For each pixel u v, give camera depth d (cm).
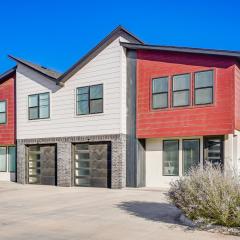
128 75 2092
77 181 2264
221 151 1825
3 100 2723
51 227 1009
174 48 1917
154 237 876
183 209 1020
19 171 2536
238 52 1736
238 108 1855
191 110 1881
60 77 2283
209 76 1839
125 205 1395
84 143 2241
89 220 1102
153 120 1995
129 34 2152
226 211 907
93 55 2186
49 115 2392
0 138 2728
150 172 2067
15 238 887
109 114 2109
